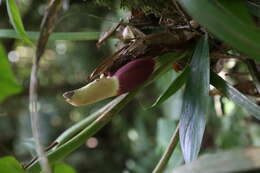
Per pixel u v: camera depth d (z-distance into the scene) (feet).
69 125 13.73
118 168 13.03
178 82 3.42
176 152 4.52
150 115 9.19
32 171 3.37
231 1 2.92
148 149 9.27
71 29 10.52
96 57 11.93
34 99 2.92
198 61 3.21
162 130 5.66
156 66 3.34
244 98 3.15
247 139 5.88
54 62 14.02
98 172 13.14
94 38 3.75
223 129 6.01
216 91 3.63
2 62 3.52
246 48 2.73
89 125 3.52
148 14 3.44
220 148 5.99
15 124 13.78
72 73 12.92
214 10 2.78
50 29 2.97
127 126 11.80
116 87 3.24
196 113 3.16
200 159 2.67
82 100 3.20
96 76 3.35
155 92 8.54
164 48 3.34
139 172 9.21
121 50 3.33
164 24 3.42
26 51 14.93
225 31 2.75
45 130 13.56
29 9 11.63
